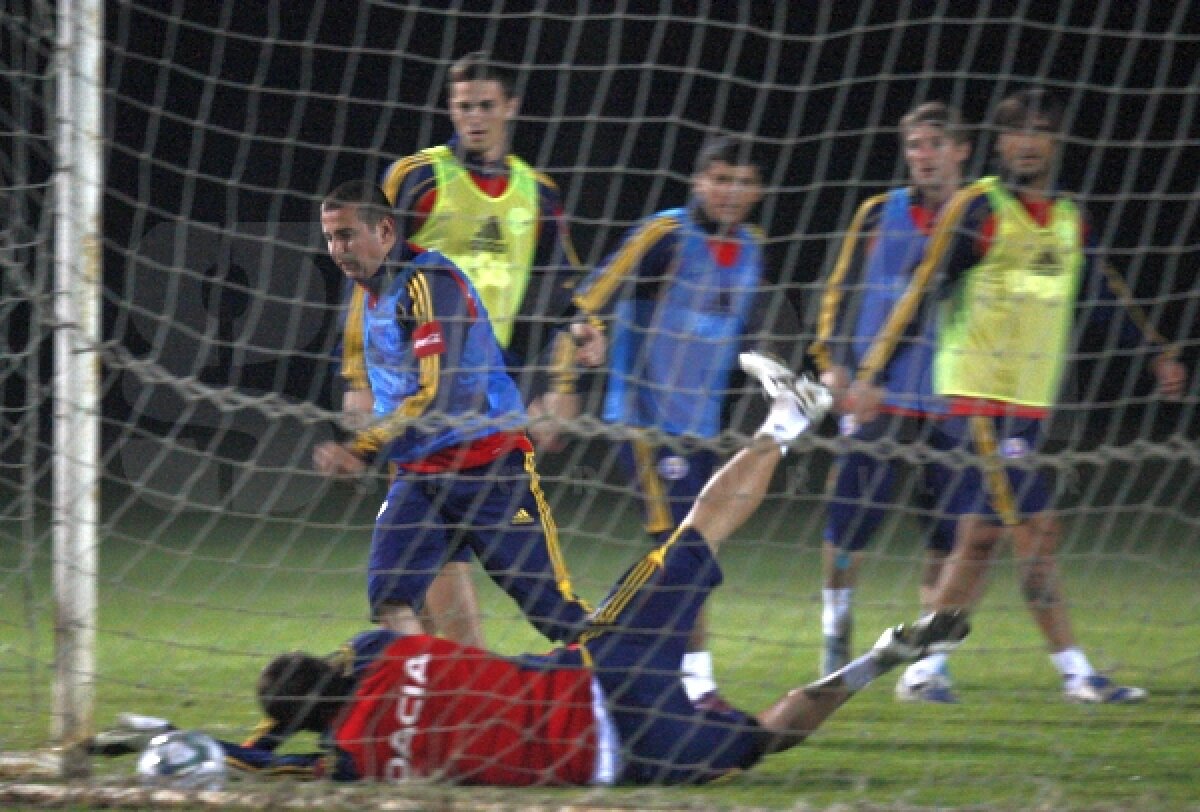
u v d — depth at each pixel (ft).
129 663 58.54
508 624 68.74
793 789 42.06
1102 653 61.41
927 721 50.57
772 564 88.63
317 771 41.32
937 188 54.65
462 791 40.34
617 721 41.98
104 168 45.88
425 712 41.29
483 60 51.44
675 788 42.01
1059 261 54.39
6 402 78.95
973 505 54.34
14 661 57.36
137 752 42.24
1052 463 40.93
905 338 52.65
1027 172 53.11
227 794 39.24
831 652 56.24
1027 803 39.70
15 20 43.11
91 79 41.60
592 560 91.35
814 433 48.03
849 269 56.39
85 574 42.16
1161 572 84.28
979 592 54.85
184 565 87.04
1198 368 53.72
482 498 47.32
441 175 53.16
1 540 93.15
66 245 41.63
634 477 53.47
